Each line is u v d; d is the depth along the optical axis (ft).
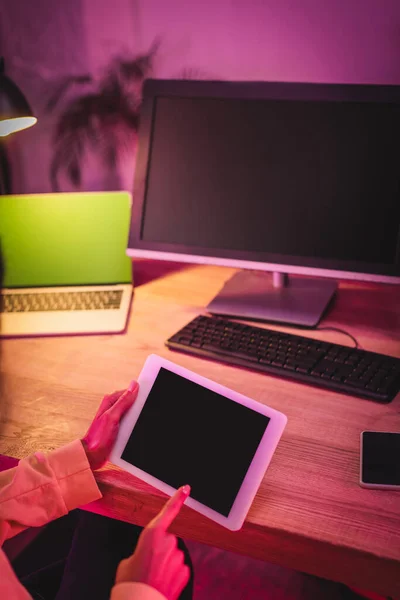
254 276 4.38
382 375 3.15
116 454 2.72
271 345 3.44
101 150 5.11
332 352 3.34
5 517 2.56
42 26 4.80
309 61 4.33
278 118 3.71
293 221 3.79
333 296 4.09
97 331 3.83
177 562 2.35
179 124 3.94
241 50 4.44
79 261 4.39
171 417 2.69
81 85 4.93
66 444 2.90
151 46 4.63
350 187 3.63
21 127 4.17
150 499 2.63
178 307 4.13
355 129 3.57
